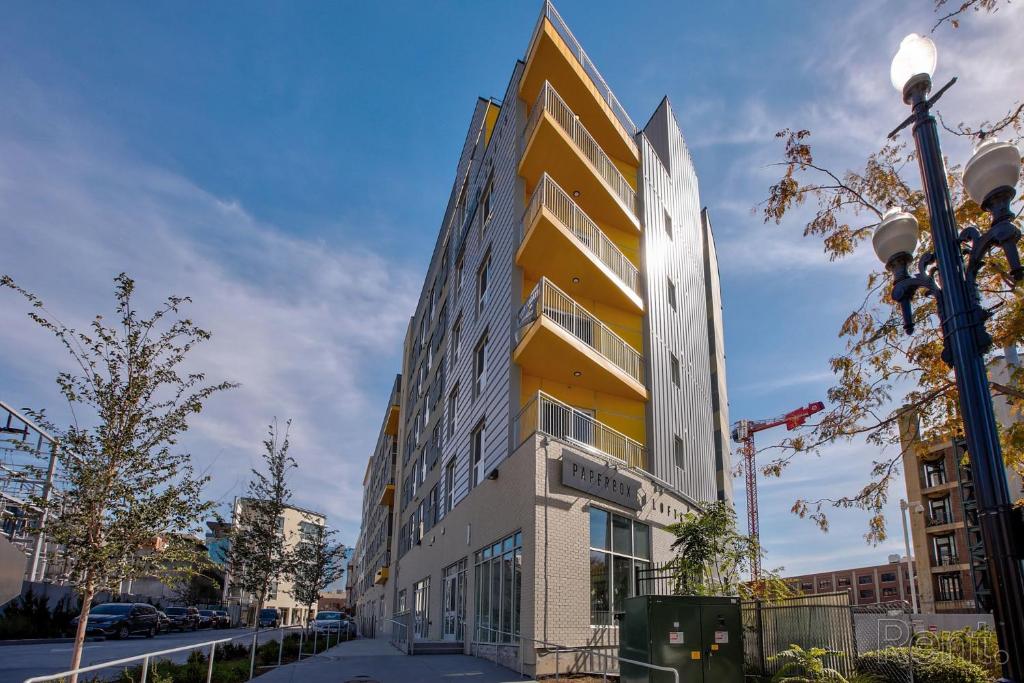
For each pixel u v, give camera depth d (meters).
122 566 8.99
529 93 19.94
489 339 19.52
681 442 21.28
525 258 17.72
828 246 10.12
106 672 14.17
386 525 46.34
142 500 9.24
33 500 8.94
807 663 10.42
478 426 20.00
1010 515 4.65
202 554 10.06
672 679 9.73
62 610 28.84
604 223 21.25
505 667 14.40
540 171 18.98
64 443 8.99
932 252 5.87
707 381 25.84
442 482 25.06
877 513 9.87
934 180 5.68
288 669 14.68
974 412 5.00
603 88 22.22
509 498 15.39
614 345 19.12
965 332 5.23
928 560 50.78
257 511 17.45
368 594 59.59
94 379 9.30
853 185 10.19
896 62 6.12
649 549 17.61
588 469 15.33
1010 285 8.57
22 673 13.97
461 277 25.36
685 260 25.56
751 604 13.51
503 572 15.56
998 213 5.28
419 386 36.16
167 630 35.22
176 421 9.52
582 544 14.65
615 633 14.72
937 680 10.02
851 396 9.91
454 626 20.52
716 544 15.32
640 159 23.00
